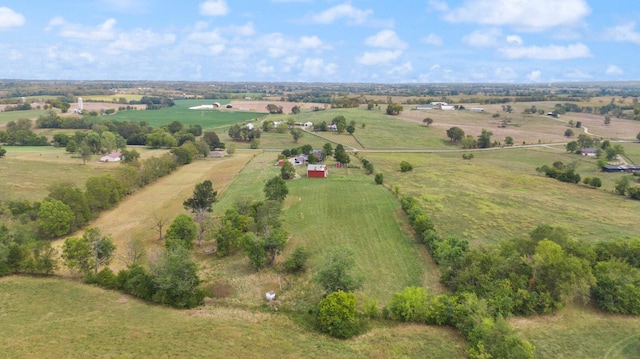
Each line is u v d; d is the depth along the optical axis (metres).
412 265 56.31
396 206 83.06
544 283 45.19
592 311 44.16
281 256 59.22
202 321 40.03
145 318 40.00
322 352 35.78
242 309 43.53
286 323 40.66
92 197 78.38
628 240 57.31
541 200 92.19
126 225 73.75
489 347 35.22
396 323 41.16
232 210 67.56
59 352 33.47
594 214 82.00
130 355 33.44
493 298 42.91
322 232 69.00
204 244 64.94
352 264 47.69
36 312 40.25
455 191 96.94
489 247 53.56
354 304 40.19
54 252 55.19
